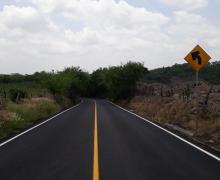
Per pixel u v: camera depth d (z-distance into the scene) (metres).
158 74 89.38
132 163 10.09
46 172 8.98
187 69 91.50
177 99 31.52
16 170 9.22
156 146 13.12
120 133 16.75
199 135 16.92
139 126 20.09
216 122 17.95
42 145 13.18
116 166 9.68
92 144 13.38
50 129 18.28
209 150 12.45
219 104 23.80
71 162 10.17
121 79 59.66
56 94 48.69
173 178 8.46
